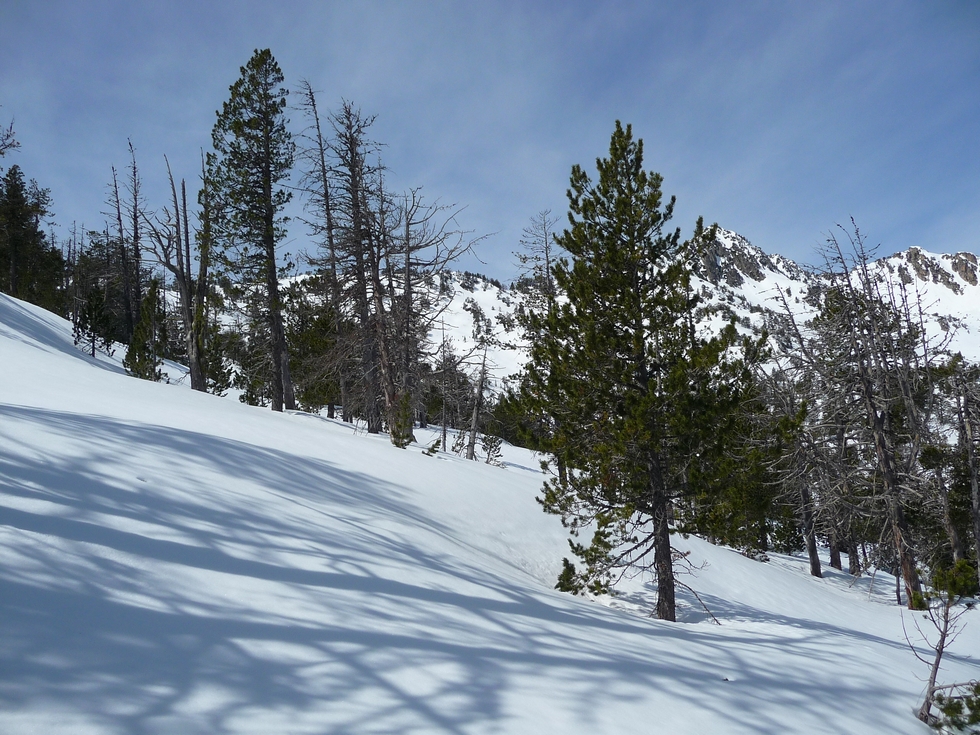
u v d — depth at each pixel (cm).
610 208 1066
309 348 2658
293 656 343
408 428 1764
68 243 5028
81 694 265
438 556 696
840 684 548
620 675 429
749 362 1016
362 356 1975
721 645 635
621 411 1031
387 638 396
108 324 3033
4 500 430
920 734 484
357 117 1944
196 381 2314
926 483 1716
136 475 593
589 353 995
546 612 596
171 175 2358
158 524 481
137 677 288
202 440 848
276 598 415
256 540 518
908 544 1725
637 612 1069
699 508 989
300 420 1853
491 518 1166
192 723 265
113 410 1053
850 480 1831
